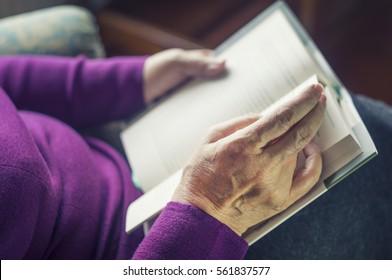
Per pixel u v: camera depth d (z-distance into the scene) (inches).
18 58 41.8
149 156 37.4
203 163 28.8
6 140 29.9
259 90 34.4
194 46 73.2
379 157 35.7
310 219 35.5
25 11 71.1
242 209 29.0
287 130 27.4
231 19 76.7
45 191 30.3
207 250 28.7
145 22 76.2
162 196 32.3
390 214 35.8
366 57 74.7
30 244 30.5
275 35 35.8
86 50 46.5
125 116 43.0
